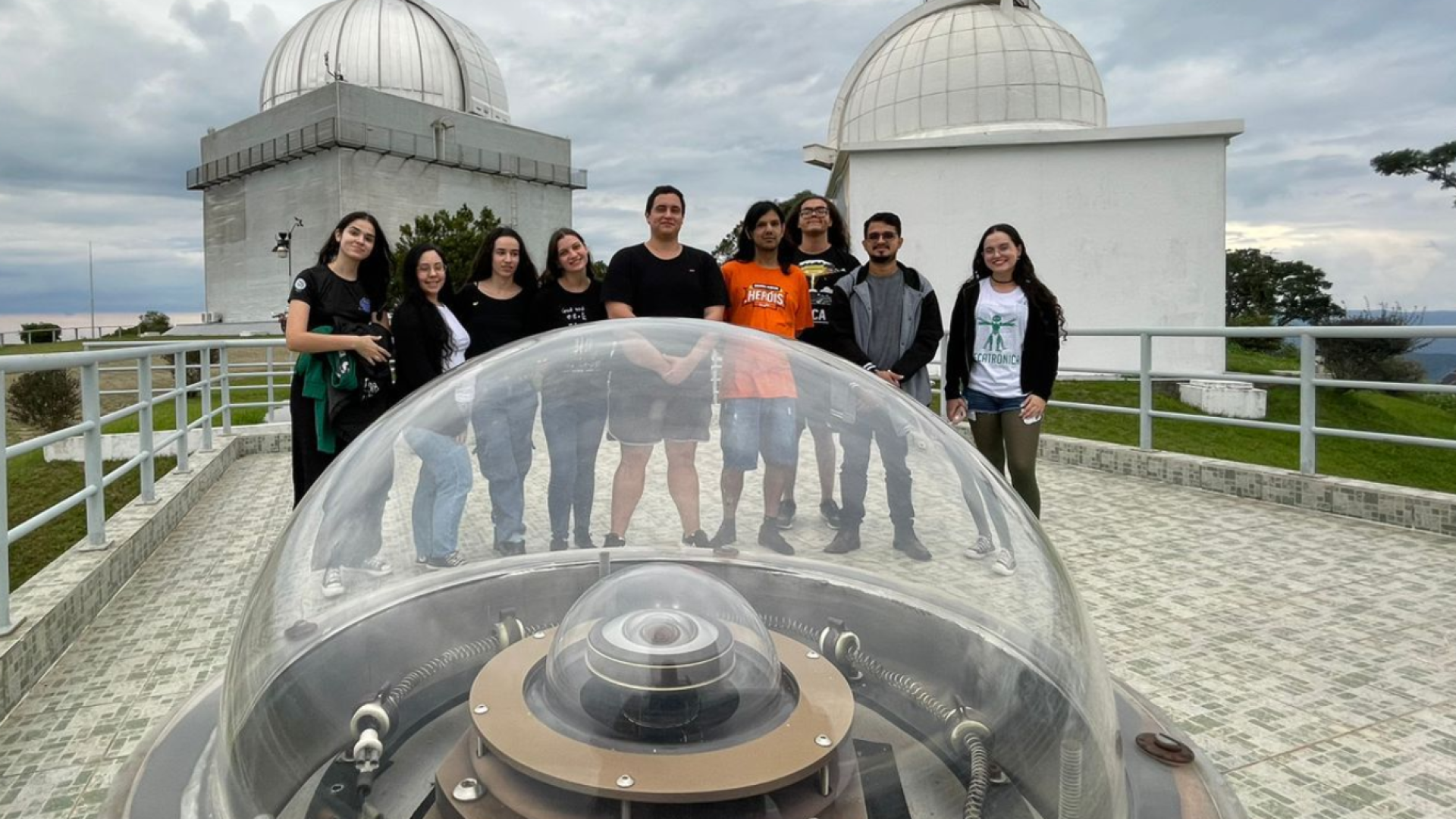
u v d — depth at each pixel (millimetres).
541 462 1782
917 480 1584
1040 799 1062
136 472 8102
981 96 19016
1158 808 1172
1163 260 15273
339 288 3568
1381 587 3365
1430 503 4191
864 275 4086
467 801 975
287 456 7312
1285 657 2691
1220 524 4484
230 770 1143
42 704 2404
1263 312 42031
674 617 1116
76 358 3193
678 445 1731
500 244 3980
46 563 5844
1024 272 3854
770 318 3801
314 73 47094
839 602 1517
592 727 1016
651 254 3729
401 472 1676
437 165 42625
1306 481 4797
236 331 41969
